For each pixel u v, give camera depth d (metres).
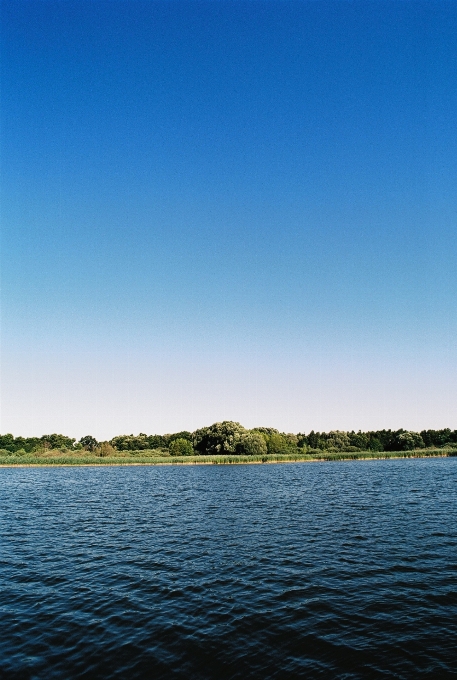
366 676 12.14
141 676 12.29
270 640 14.37
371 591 18.61
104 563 23.33
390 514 36.12
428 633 14.71
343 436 156.50
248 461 113.81
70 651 13.80
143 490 57.38
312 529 30.84
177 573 21.44
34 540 28.69
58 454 134.88
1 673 12.48
